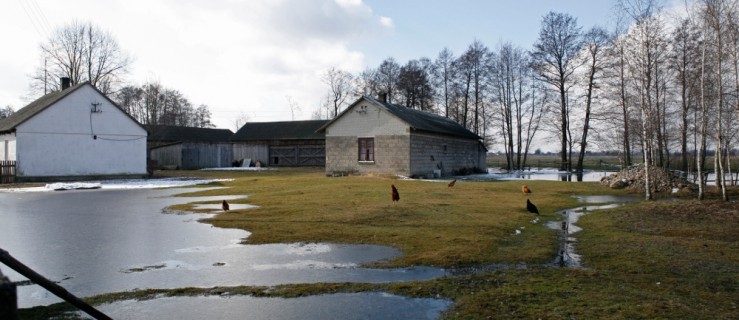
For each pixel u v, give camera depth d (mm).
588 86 46844
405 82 62875
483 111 59219
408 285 6891
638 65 20203
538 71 49500
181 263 8312
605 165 61656
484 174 41750
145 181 29688
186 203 17219
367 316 5664
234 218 13289
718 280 7012
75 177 30859
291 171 43469
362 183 25469
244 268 7973
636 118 32219
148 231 11422
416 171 32281
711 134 24438
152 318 5613
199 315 5715
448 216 13438
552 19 47969
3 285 2766
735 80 19281
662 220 12891
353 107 33469
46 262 8367
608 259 8430
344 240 10227
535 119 56562
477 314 5637
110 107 32562
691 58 28797
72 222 12836
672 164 48688
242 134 56312
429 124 35812
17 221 13047
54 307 5988
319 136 51312
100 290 6738
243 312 5812
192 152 48844
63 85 35281
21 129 28625
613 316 5461
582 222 12992
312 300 6277
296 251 9242
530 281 7031
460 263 8203
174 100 89875
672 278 7121
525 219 13234
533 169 57406
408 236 10555
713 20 17219
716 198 18750
